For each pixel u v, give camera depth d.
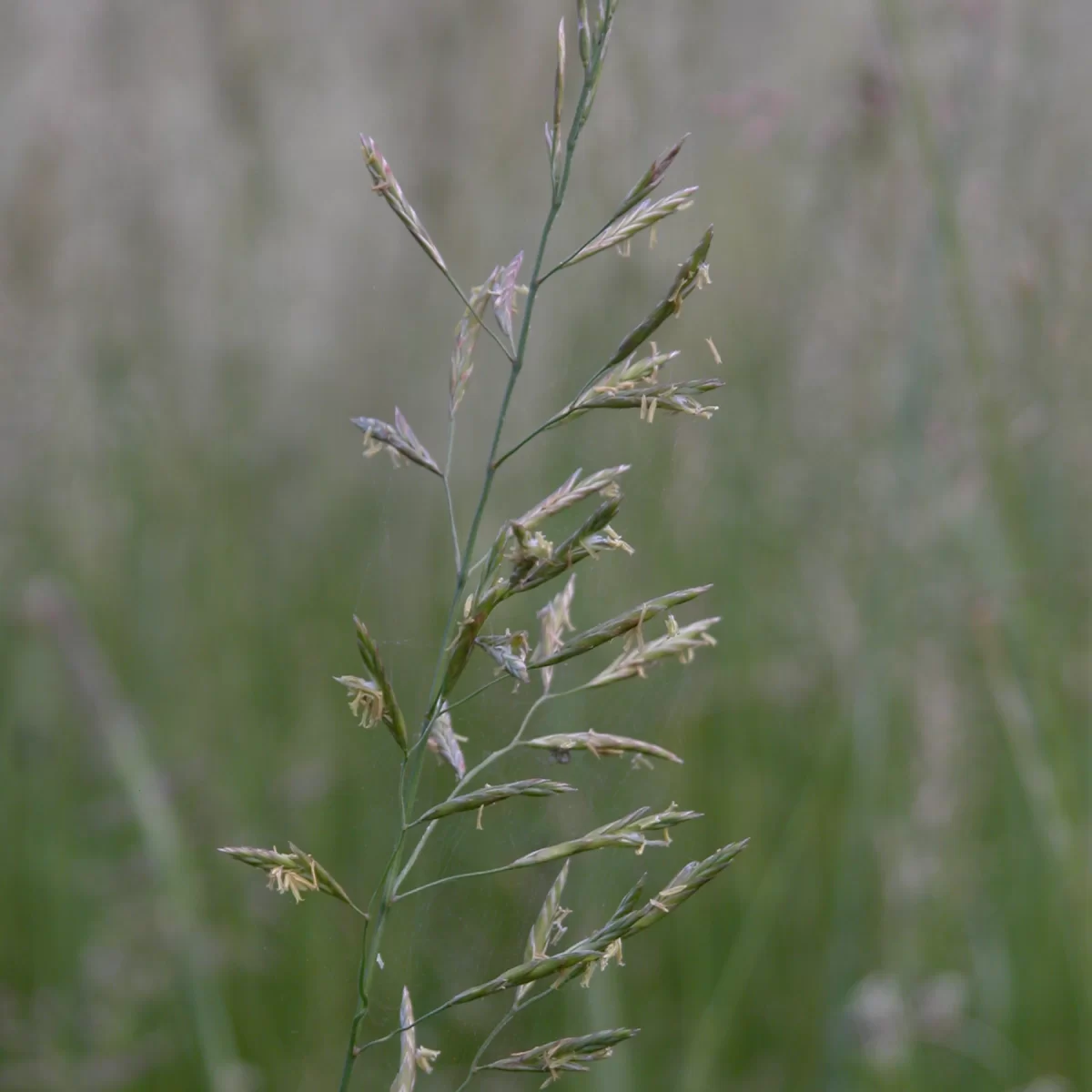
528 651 1.07
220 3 4.48
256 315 4.59
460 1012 1.69
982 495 3.14
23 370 4.41
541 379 3.47
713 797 3.24
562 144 1.07
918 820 2.88
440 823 1.80
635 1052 2.79
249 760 3.42
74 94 4.51
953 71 3.29
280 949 2.90
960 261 2.98
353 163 4.54
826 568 3.52
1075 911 2.64
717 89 3.67
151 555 4.09
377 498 4.06
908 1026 2.62
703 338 3.71
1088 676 3.06
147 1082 2.68
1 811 3.31
